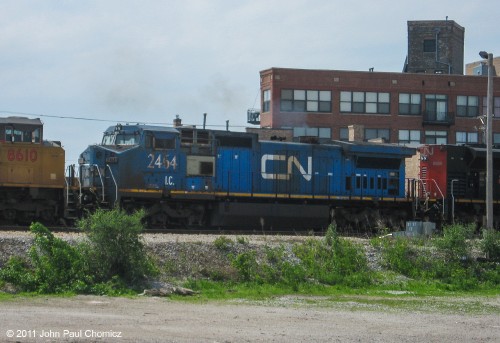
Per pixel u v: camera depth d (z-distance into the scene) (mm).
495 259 28797
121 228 21516
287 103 66000
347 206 39219
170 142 34562
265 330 15367
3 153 30828
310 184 38094
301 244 27281
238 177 36250
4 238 22359
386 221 39938
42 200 31719
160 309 17844
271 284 23844
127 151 33438
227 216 35781
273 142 37531
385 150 40000
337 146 39219
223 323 16047
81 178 33125
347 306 20359
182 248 24562
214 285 22688
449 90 69062
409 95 68375
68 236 25047
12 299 18516
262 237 29406
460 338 15727
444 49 77312
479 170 42531
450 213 41344
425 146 42438
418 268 27438
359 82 67250
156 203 34375
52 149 31703
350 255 26578
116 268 21578
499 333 16688
